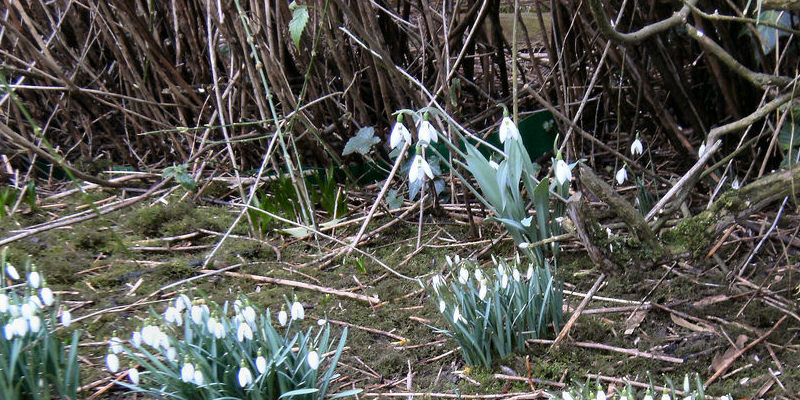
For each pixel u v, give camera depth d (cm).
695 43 372
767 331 251
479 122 433
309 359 202
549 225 299
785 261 292
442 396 234
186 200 379
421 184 352
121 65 410
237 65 394
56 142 457
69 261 322
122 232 352
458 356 254
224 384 204
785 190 252
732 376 233
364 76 412
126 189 397
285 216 363
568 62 363
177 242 345
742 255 302
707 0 324
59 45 420
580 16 344
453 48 389
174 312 212
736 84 343
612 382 233
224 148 428
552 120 409
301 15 278
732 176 332
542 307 249
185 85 405
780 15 277
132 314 283
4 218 359
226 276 313
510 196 291
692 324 259
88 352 258
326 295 294
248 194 393
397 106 391
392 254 331
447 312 243
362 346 263
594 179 263
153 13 394
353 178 397
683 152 379
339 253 324
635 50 353
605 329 260
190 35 409
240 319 211
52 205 379
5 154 414
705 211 265
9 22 397
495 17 415
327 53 402
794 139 298
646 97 357
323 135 395
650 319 265
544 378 238
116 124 462
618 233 322
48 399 210
